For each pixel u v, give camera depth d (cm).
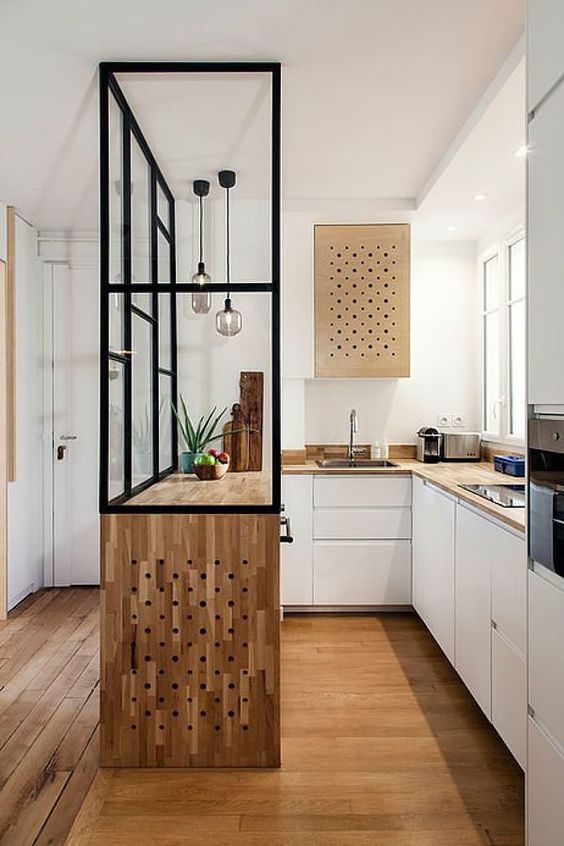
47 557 467
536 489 171
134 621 235
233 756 234
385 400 466
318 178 356
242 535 235
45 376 465
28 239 443
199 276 258
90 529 470
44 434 465
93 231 462
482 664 253
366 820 201
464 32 216
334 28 214
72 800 213
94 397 467
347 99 262
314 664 326
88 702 284
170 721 234
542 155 165
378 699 285
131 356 264
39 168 337
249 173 259
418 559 383
